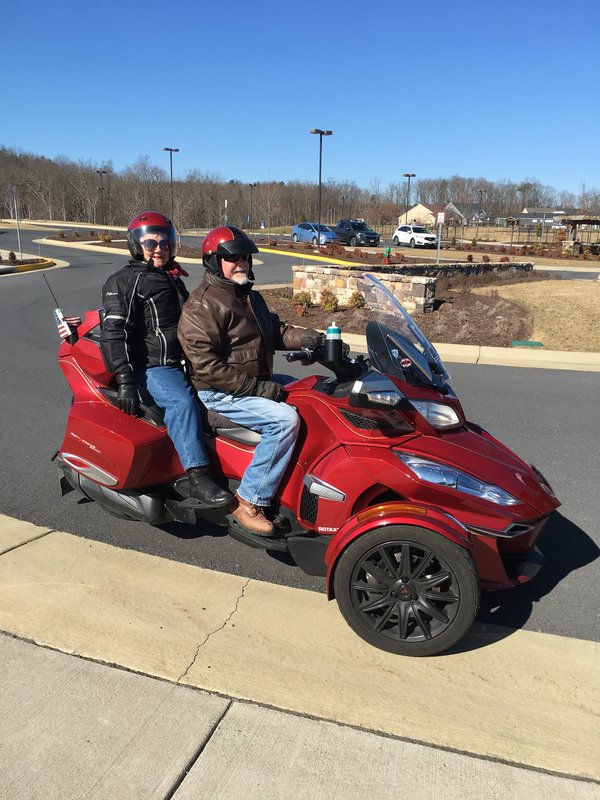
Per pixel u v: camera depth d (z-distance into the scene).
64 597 3.46
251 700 2.73
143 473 3.68
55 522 4.39
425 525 2.87
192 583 3.65
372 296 3.69
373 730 2.59
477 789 2.32
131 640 3.11
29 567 3.75
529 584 3.75
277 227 88.19
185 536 4.25
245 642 3.13
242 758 2.43
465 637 3.24
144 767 2.37
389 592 3.02
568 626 3.35
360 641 3.17
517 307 16.02
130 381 3.53
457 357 10.71
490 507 3.04
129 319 3.57
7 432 6.22
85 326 4.12
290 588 3.64
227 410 3.42
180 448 3.53
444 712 2.71
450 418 3.26
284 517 3.53
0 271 24.19
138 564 3.84
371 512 3.02
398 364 3.28
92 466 3.80
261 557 4.01
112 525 4.37
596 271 31.03
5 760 2.38
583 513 4.68
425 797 2.28
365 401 3.01
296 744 2.50
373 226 89.75
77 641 3.08
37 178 85.38
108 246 38.62
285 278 23.83
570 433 6.54
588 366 10.19
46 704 2.67
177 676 2.86
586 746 2.54
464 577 2.88
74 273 24.47
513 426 6.77
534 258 38.19
